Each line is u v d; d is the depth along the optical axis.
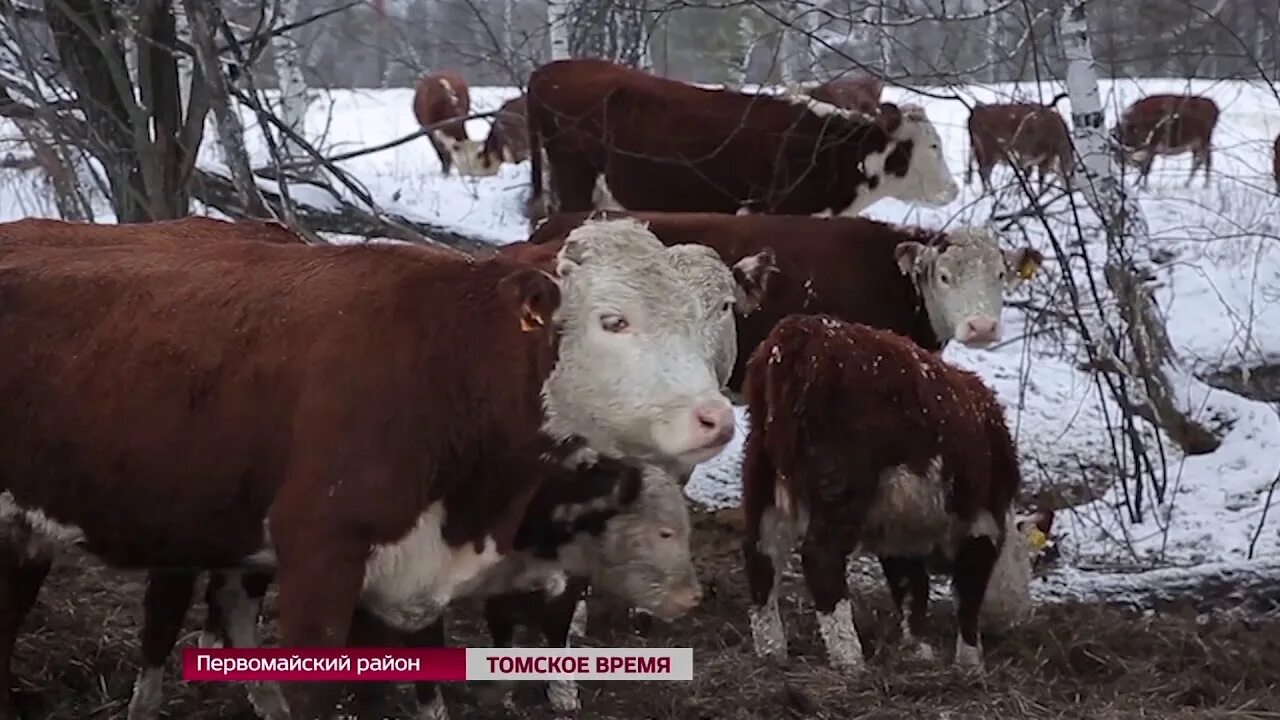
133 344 5.17
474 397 5.02
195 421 5.06
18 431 5.29
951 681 6.59
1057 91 17.95
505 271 5.16
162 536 5.23
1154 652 7.46
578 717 6.12
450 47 14.90
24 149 14.22
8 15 8.66
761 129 12.36
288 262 5.31
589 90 12.34
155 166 8.80
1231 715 6.34
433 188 16.88
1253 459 10.48
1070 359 11.55
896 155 12.69
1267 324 12.71
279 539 4.90
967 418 6.91
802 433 6.78
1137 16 14.89
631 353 4.83
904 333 9.88
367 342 4.96
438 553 5.06
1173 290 12.56
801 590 8.42
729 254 9.67
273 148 8.77
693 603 6.26
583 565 6.27
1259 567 8.52
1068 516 9.94
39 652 6.46
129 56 9.75
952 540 7.02
